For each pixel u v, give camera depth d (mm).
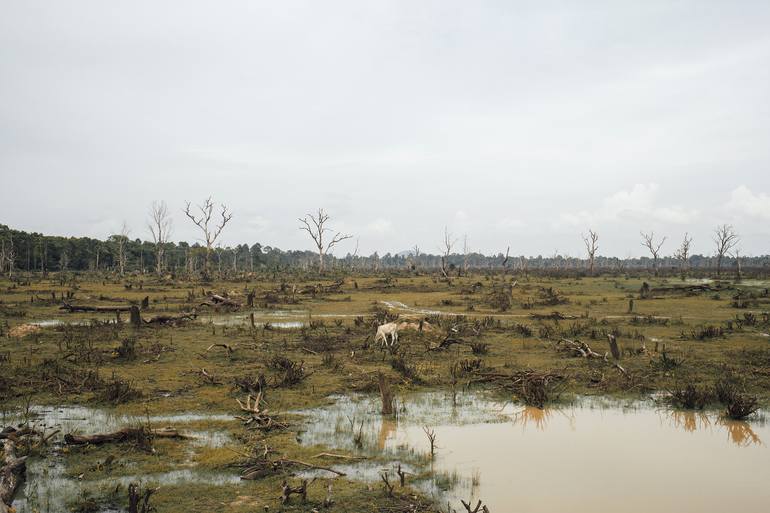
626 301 36375
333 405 11930
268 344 19734
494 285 50219
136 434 9164
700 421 10812
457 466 8383
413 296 42500
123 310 30234
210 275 67438
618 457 8844
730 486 7746
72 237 104375
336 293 45469
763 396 12539
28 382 13141
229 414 11062
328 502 6898
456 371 15141
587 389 13398
